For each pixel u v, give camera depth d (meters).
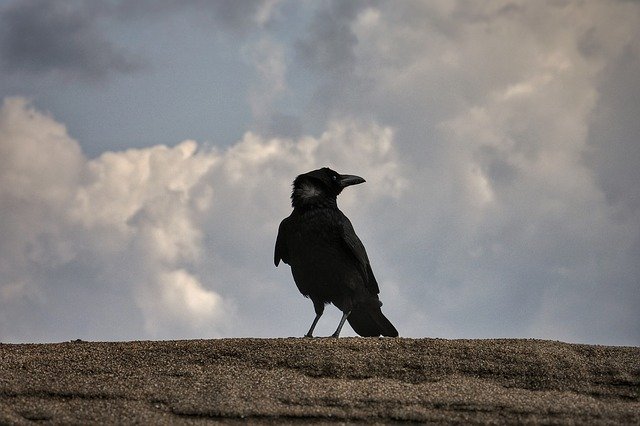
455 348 13.68
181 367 13.15
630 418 11.13
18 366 13.28
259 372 12.90
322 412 11.20
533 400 11.72
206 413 11.24
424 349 13.67
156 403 11.66
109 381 12.55
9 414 11.13
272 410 11.27
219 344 14.00
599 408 11.47
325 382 12.52
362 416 11.12
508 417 11.11
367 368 13.10
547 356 13.38
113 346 14.31
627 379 12.77
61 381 12.50
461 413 11.24
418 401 11.59
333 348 13.73
